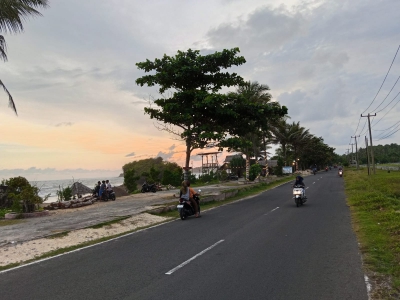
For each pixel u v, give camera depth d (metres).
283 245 8.41
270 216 13.71
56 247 9.00
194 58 20.88
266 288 5.41
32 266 7.03
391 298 4.93
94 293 5.32
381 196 17.33
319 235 9.57
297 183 17.86
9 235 10.41
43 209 17.36
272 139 58.62
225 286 5.52
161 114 21.12
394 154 135.75
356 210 14.44
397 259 6.82
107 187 22.94
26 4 15.02
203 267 6.62
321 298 4.98
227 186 33.97
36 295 5.29
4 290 5.56
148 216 14.54
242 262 6.92
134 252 8.07
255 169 43.72
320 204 17.52
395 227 9.67
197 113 20.33
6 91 15.81
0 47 15.37
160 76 20.20
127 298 5.08
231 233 10.18
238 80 21.70
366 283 5.56
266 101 36.22
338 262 6.81
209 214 15.22
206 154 55.97
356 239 8.89
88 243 9.45
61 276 6.26
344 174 55.47
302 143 76.56
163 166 68.00
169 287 5.52
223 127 22.20
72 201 19.52
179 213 15.12
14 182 17.45
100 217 14.02
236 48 20.09
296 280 5.77
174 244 8.87
